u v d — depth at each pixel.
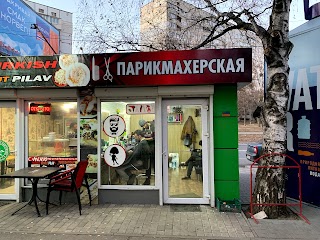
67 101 6.60
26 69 5.95
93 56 5.82
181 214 5.57
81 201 6.30
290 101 6.91
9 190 6.62
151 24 9.33
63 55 5.89
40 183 6.43
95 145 6.35
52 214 5.59
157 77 5.73
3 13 14.21
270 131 5.58
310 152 6.39
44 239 4.48
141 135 6.36
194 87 5.95
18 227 4.96
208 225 5.03
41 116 6.66
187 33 8.84
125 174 6.36
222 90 6.05
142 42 9.84
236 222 5.17
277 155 5.50
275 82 5.56
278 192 5.48
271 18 5.62
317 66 6.29
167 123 6.30
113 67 5.79
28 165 6.64
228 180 6.03
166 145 6.29
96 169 6.32
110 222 5.16
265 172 5.55
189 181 6.23
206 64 5.66
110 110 6.41
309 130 6.43
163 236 4.59
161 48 9.55
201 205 6.11
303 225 5.05
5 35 14.33
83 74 5.84
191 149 6.26
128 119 6.38
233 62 5.61
